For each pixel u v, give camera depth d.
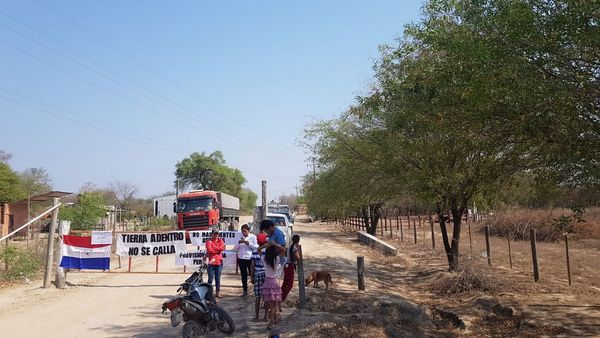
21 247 20.83
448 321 10.20
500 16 5.81
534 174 8.02
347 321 8.73
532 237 14.12
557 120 5.77
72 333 9.05
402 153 13.82
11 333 9.09
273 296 8.96
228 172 101.00
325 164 24.98
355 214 49.53
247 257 12.20
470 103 6.48
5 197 48.28
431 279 15.47
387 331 8.61
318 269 17.31
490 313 10.45
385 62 12.80
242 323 9.55
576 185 6.47
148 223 48.09
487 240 16.38
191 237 15.58
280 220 25.12
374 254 23.64
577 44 5.60
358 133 18.05
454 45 6.37
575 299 11.41
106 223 40.47
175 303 8.49
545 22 5.64
